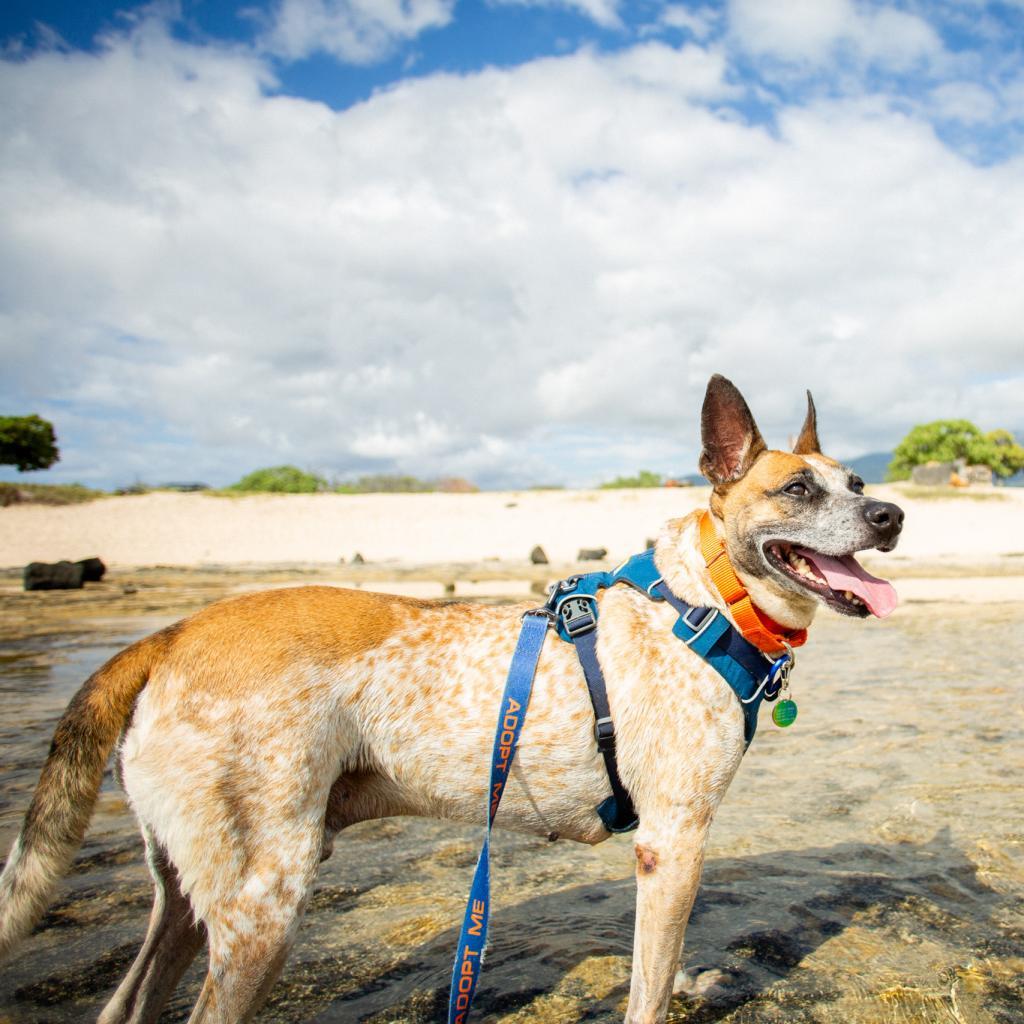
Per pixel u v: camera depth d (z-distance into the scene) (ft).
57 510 32.32
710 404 3.43
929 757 5.42
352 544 27.45
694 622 3.15
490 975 3.30
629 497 33.14
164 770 2.89
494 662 3.17
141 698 3.01
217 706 2.93
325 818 3.09
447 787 3.12
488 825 2.98
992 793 4.81
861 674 8.04
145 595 16.30
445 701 3.11
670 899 2.95
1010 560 21.01
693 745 3.05
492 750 3.10
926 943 3.45
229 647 3.01
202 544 27.76
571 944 3.49
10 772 5.16
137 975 3.02
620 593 3.31
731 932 3.55
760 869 4.05
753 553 3.25
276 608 3.16
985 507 30.17
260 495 36.01
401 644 3.15
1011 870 3.98
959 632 10.56
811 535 3.20
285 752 2.90
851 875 3.98
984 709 6.57
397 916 3.72
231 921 2.79
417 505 33.58
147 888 3.93
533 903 3.83
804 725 6.23
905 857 4.14
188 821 2.85
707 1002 3.14
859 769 5.26
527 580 18.03
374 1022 3.05
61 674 8.20
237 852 2.83
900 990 3.17
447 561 23.65
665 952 2.91
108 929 3.60
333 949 3.48
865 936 3.50
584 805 3.18
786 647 3.22
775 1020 3.04
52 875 2.86
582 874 4.11
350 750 3.05
